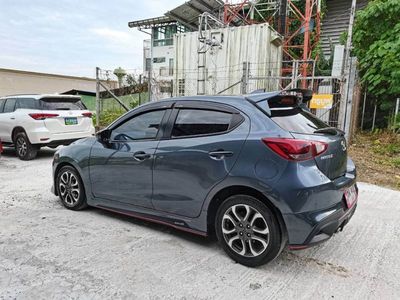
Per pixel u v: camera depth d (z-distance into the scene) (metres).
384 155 7.98
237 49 11.04
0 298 2.29
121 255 2.97
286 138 2.56
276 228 2.63
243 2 15.44
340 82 7.79
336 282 2.58
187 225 3.15
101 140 3.80
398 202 4.75
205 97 3.19
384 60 9.59
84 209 4.24
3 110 8.30
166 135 3.28
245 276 2.65
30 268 2.71
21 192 5.06
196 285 2.50
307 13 13.56
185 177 3.05
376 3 10.43
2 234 3.41
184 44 11.92
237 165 2.72
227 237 2.90
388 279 2.63
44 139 7.43
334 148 2.81
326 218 2.55
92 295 2.35
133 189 3.50
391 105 10.33
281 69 12.46
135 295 2.36
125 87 13.16
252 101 2.90
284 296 2.37
